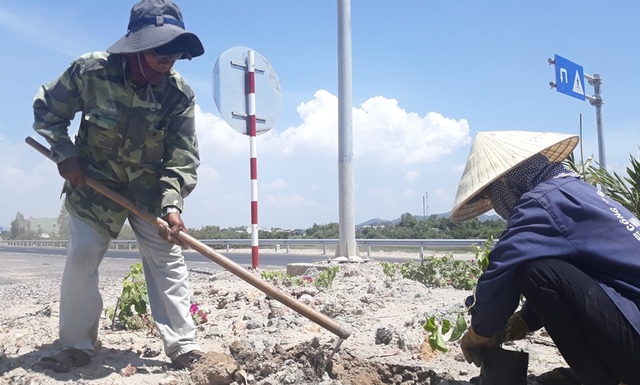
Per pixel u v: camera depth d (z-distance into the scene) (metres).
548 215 2.55
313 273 9.91
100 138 3.50
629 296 2.44
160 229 3.49
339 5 10.84
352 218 10.64
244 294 6.39
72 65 3.45
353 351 3.88
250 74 9.79
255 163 10.03
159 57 3.35
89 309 3.58
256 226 10.20
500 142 2.86
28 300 7.61
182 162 3.70
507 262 2.56
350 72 10.80
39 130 3.47
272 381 3.41
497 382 2.99
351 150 10.70
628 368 2.42
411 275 8.41
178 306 3.67
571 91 16.25
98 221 3.55
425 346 3.86
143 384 3.32
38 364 3.59
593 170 4.95
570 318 2.48
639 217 4.84
